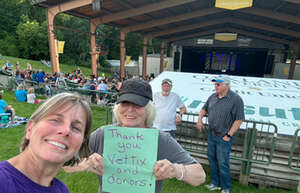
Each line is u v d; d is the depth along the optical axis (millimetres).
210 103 2990
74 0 11844
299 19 14641
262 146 3348
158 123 3148
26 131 772
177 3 13539
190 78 5527
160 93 3225
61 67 35312
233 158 3256
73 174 3285
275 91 4793
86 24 43469
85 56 46562
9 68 14258
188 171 1099
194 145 3709
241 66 25219
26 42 36594
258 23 18828
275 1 13211
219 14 18688
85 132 944
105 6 13469
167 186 3131
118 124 1352
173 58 27406
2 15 37812
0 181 631
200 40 24766
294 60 21391
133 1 13219
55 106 755
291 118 3637
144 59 23469
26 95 7707
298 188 3068
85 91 7859
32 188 712
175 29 21891
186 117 3869
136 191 1123
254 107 4035
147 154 1103
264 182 3246
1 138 4289
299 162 3199
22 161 743
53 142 736
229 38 22016
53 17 12633
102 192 1251
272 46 22484
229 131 2758
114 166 1140
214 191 3039
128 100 1167
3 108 5074
